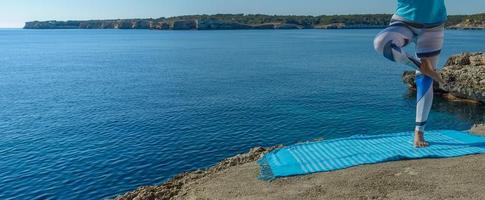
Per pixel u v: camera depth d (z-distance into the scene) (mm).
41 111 45031
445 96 50625
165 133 35375
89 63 98250
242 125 37875
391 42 14391
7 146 32500
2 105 48500
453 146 15242
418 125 15266
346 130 36688
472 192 11586
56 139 34250
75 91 57719
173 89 58219
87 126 38188
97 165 27953
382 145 15812
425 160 14109
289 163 14672
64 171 27047
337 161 14492
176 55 118000
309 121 39531
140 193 17094
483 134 17156
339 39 195750
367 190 12219
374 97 51312
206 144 32250
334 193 12234
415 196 11625
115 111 44312
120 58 110750
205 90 56906
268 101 48719
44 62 101750
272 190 12875
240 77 70125
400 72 75312
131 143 32688
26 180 25703
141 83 64625
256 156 18812
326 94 53219
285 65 88938
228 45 159125
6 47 163750
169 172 26609
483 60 56125
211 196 13156
